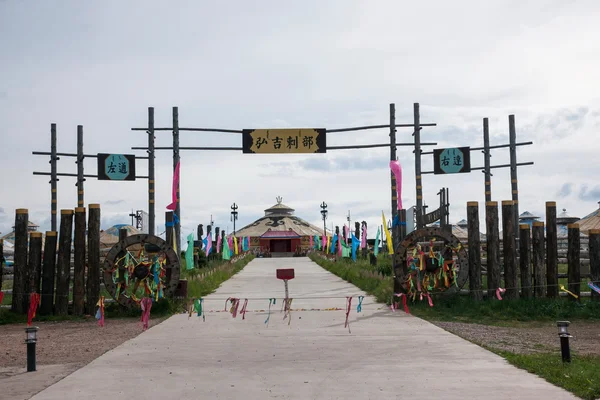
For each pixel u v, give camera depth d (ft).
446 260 60.64
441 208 79.97
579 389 26.99
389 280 78.13
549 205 60.03
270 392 27.61
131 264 58.34
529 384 28.45
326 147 78.07
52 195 80.69
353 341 40.81
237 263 160.25
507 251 59.67
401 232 72.43
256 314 56.03
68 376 31.19
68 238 58.80
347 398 26.48
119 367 33.27
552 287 59.00
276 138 78.07
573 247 58.80
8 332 49.26
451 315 54.65
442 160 80.12
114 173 78.38
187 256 91.15
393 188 78.59
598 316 53.52
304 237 329.11
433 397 26.40
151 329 47.70
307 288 87.25
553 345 39.65
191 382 29.66
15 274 57.93
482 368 31.99
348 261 145.38
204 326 48.85
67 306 58.49
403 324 48.70
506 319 52.85
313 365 33.27
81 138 80.18
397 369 31.94
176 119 78.54
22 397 27.20
